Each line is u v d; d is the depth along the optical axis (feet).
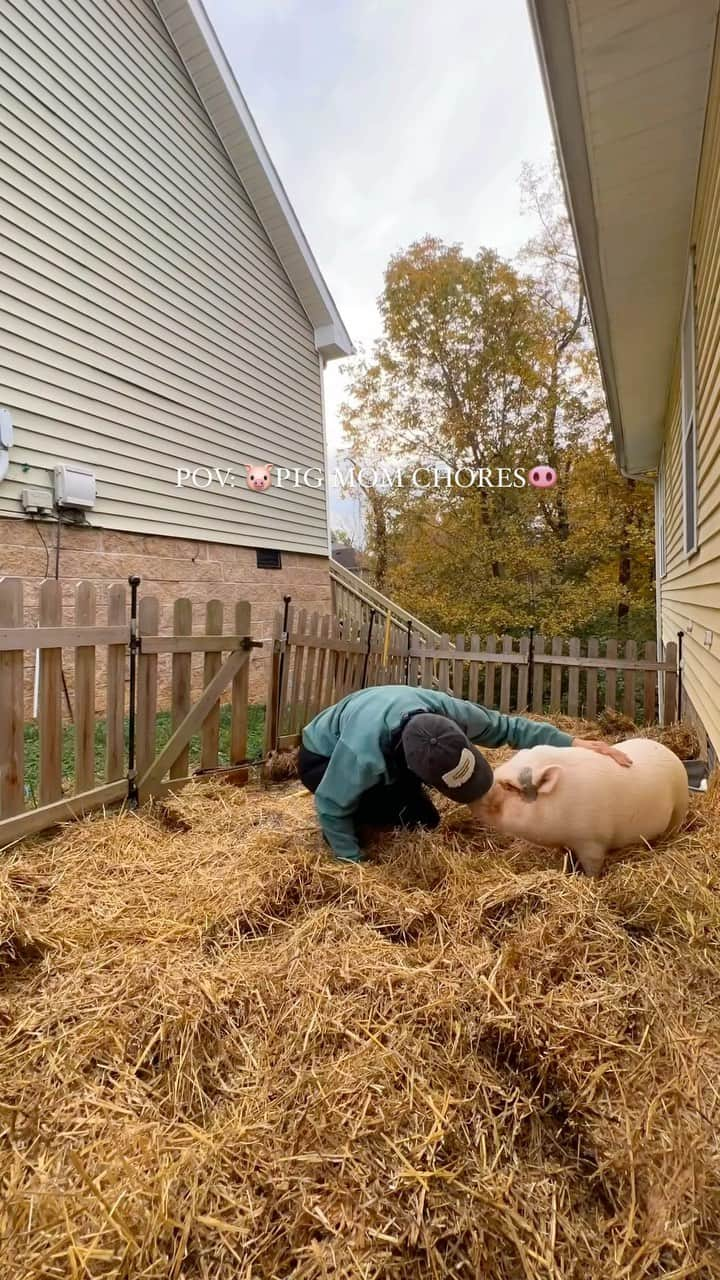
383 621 29.86
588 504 48.19
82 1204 3.64
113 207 19.89
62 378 18.17
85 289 18.89
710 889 6.48
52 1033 5.27
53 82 17.84
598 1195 4.00
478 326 54.24
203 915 6.94
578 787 6.87
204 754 12.82
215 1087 4.85
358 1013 5.10
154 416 21.65
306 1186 3.82
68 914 7.00
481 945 5.84
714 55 8.98
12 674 8.82
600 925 5.79
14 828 8.82
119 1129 4.30
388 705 7.80
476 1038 4.88
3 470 16.34
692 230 13.62
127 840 9.14
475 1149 4.07
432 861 7.68
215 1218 3.67
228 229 25.36
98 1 19.36
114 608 10.58
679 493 20.68
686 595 18.22
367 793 8.30
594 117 10.41
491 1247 3.59
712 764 11.56
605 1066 4.49
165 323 22.09
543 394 52.42
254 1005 5.42
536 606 48.73
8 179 16.52
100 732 17.39
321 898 7.23
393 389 58.08
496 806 7.17
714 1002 5.10
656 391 23.90
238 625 13.33
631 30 8.63
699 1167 3.74
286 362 29.12
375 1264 3.43
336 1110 4.24
